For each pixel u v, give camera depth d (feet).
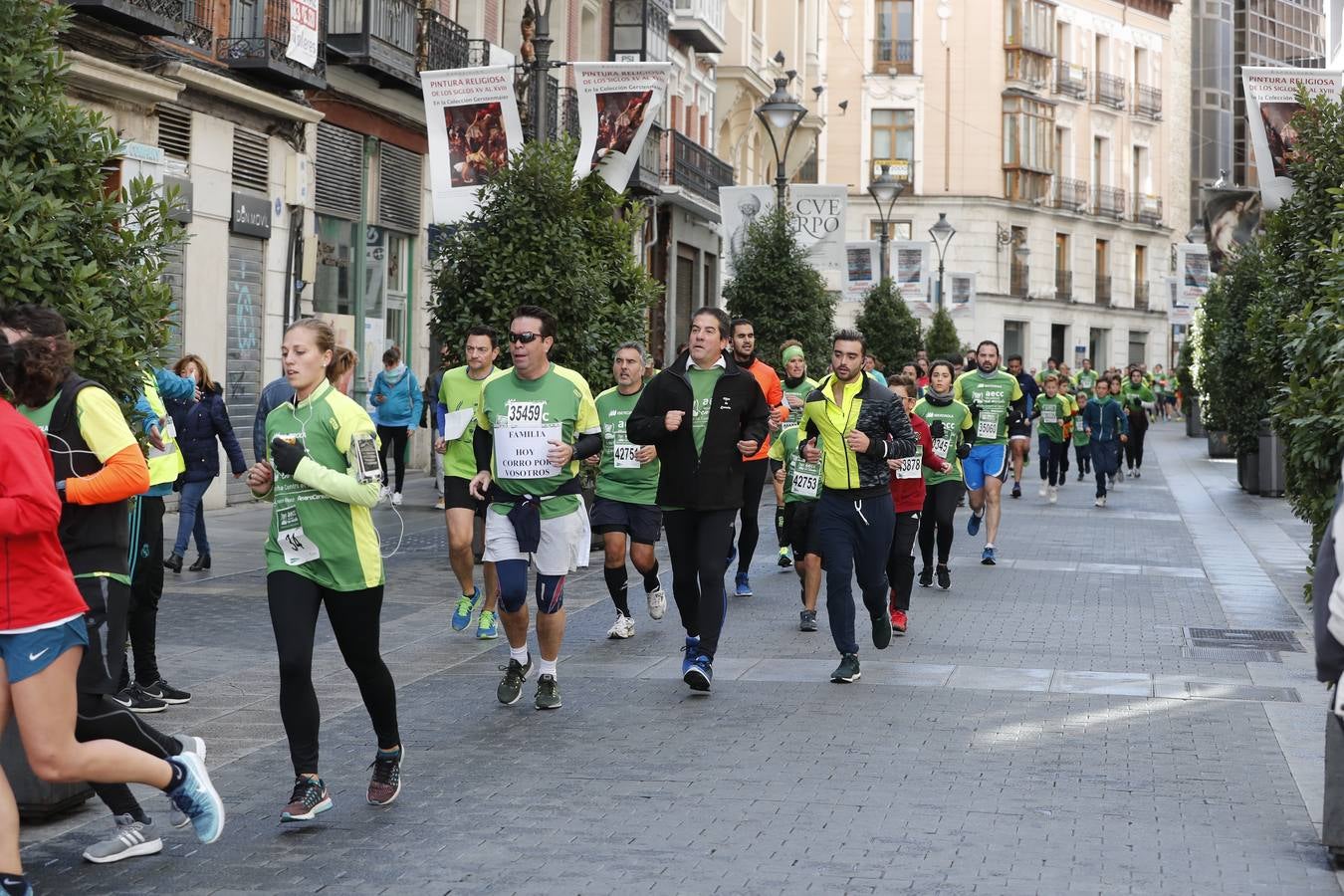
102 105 65.77
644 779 26.13
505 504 31.50
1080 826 23.44
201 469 52.11
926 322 231.30
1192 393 181.47
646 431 33.58
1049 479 92.94
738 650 39.42
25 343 21.45
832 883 20.63
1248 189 110.83
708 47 150.20
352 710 31.40
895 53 244.42
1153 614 46.32
